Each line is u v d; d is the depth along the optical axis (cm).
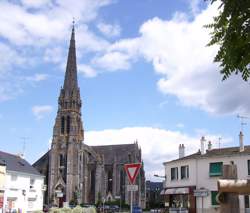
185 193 5088
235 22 434
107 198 14700
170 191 5294
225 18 439
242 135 4862
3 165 6106
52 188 13712
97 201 13725
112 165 15312
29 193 6912
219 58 457
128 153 15488
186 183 5169
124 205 13838
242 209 3984
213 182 4856
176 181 5341
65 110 14462
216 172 4853
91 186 14762
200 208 4925
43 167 14350
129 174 1467
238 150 4941
